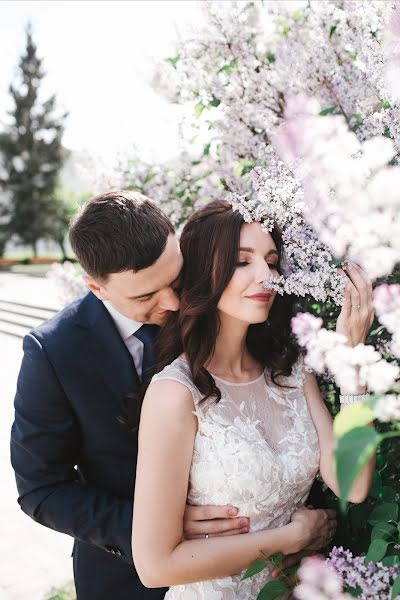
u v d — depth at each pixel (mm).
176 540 1317
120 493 1622
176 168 2486
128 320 1638
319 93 2020
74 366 1585
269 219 1388
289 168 1250
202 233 1438
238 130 2252
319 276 1342
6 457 4680
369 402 769
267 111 2121
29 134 31047
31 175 31031
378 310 950
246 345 1592
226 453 1370
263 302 1423
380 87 1324
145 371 1602
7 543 3422
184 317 1439
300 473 1465
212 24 2199
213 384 1411
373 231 916
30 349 1601
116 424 1600
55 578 3039
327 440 1523
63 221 30656
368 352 892
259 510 1403
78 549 1771
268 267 1437
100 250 1427
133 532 1322
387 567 1053
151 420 1345
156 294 1478
